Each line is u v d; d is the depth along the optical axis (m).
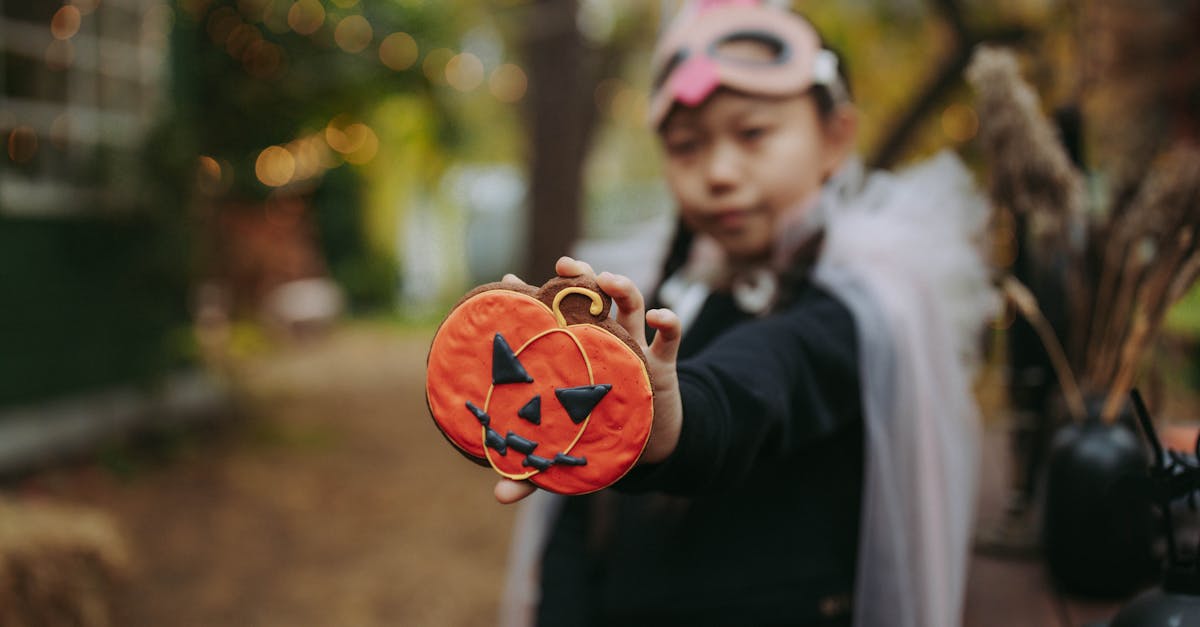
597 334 0.77
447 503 4.98
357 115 6.88
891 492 1.12
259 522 4.60
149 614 3.58
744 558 1.17
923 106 5.73
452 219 14.87
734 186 1.18
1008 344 1.57
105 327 5.43
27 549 2.64
